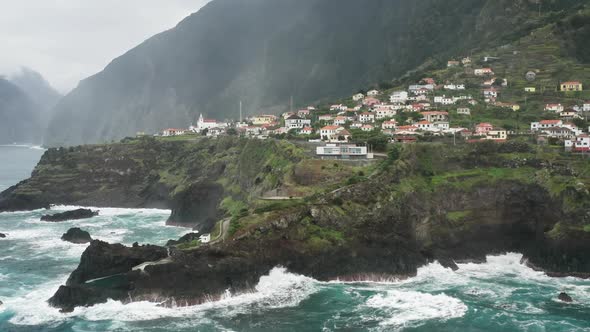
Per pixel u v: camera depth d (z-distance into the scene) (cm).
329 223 10725
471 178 12644
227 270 9312
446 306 8706
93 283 9712
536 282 10112
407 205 11638
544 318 8212
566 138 14525
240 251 9750
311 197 11375
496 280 10256
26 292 9812
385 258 10500
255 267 9669
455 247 11694
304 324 7969
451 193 12356
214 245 9781
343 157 14488
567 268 10538
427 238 11525
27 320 8331
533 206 12088
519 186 12238
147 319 8194
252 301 8962
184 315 8338
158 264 9000
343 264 10300
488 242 12038
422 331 7738
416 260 10906
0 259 12356
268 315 8331
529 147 13400
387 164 12644
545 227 11588
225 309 8594
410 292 9431
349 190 11306
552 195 11669
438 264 11150
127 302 8775
